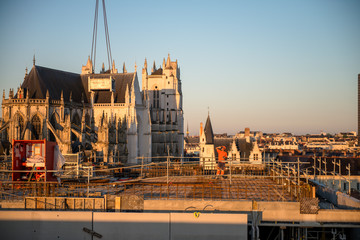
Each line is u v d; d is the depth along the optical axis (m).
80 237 46.62
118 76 151.25
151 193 54.09
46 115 117.62
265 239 58.16
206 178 71.69
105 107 143.62
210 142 147.50
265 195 56.00
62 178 66.25
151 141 162.88
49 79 129.25
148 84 191.25
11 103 116.44
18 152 60.38
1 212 47.00
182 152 195.25
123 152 133.88
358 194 87.06
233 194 56.34
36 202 51.22
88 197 53.53
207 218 45.66
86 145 120.31
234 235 45.56
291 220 49.47
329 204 60.62
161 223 46.03
